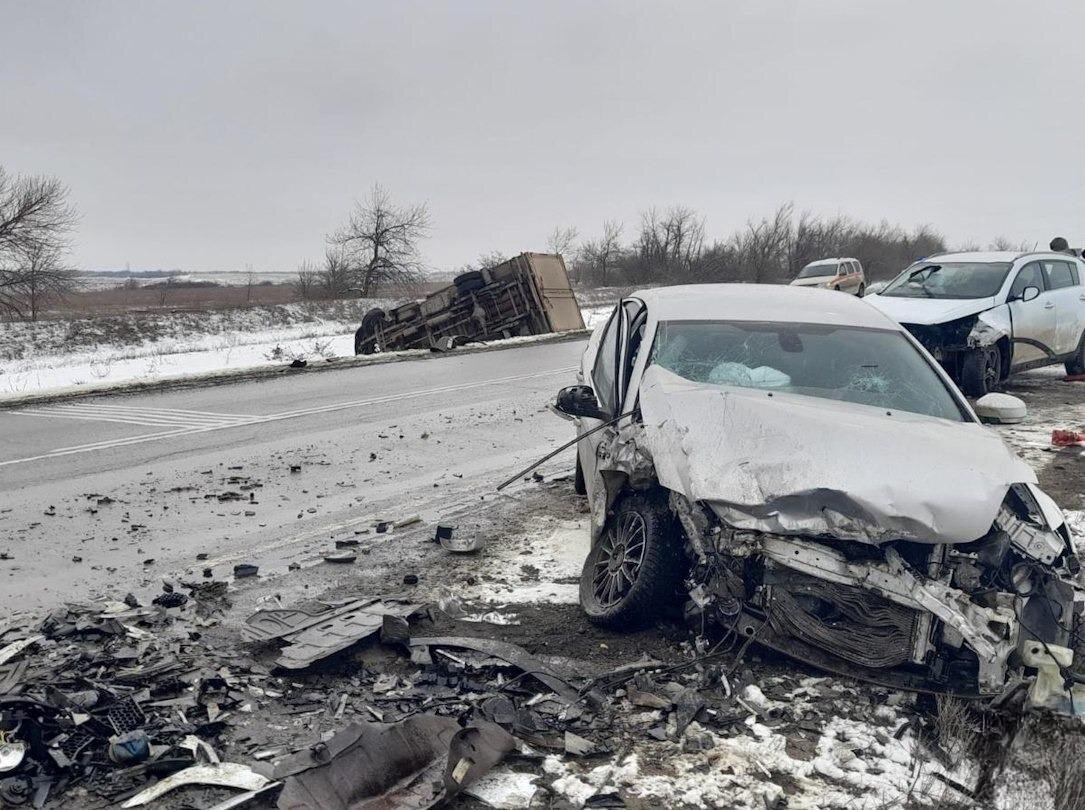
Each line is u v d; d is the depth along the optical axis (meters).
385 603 5.11
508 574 5.85
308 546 6.51
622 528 4.95
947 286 13.61
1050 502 4.57
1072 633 4.11
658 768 3.51
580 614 5.10
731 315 5.93
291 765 3.25
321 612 4.92
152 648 4.48
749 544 4.14
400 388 15.71
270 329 40.34
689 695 3.98
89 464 9.36
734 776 3.46
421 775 3.35
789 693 4.14
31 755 3.38
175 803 3.17
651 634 4.78
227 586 5.60
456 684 4.16
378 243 57.41
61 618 4.87
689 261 65.38
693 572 4.47
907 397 5.24
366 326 25.83
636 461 4.69
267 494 8.12
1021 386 14.72
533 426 11.79
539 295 25.34
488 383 16.33
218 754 3.52
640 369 5.47
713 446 4.41
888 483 3.96
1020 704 3.67
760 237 64.12
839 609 4.10
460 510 7.53
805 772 3.52
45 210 33.16
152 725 3.64
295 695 4.05
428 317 25.08
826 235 65.38
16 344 30.83
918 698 4.07
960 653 4.03
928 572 4.05
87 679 4.00
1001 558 4.07
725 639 4.52
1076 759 3.44
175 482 8.55
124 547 6.47
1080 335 14.63
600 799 3.27
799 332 5.76
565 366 19.09
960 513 3.88
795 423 4.43
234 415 12.71
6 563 6.08
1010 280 13.33
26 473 8.92
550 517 7.29
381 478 8.77
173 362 26.59
